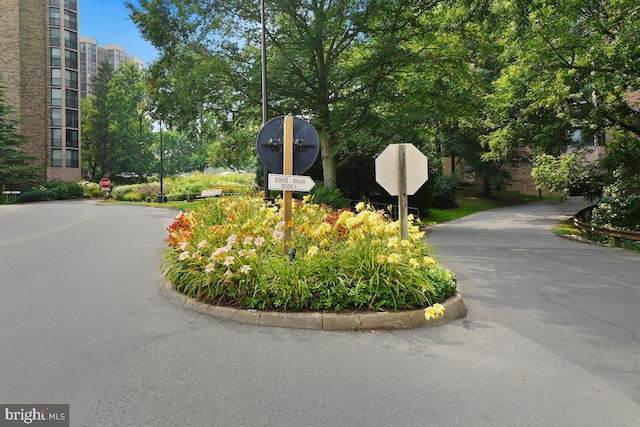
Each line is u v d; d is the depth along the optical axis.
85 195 50.97
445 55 20.02
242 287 5.76
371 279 5.55
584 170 23.00
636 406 3.46
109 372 4.01
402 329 5.32
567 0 16.22
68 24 60.38
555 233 18.98
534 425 3.17
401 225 6.75
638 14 16.45
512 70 21.33
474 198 40.53
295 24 19.59
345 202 20.61
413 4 19.16
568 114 20.95
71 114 60.75
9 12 54.12
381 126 19.81
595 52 17.78
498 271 9.42
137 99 71.12
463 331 5.29
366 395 3.61
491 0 15.31
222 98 20.50
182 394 3.59
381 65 19.61
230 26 21.14
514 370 4.14
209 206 11.49
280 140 6.98
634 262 10.91
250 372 4.03
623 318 5.89
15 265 9.04
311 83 20.36
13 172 48.06
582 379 3.96
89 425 3.12
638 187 18.44
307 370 4.09
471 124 25.33
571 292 7.44
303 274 5.76
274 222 8.41
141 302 6.36
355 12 18.70
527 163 42.19
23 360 4.26
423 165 6.78
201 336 4.99
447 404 3.46
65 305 6.17
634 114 20.77
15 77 54.16
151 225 17.86
